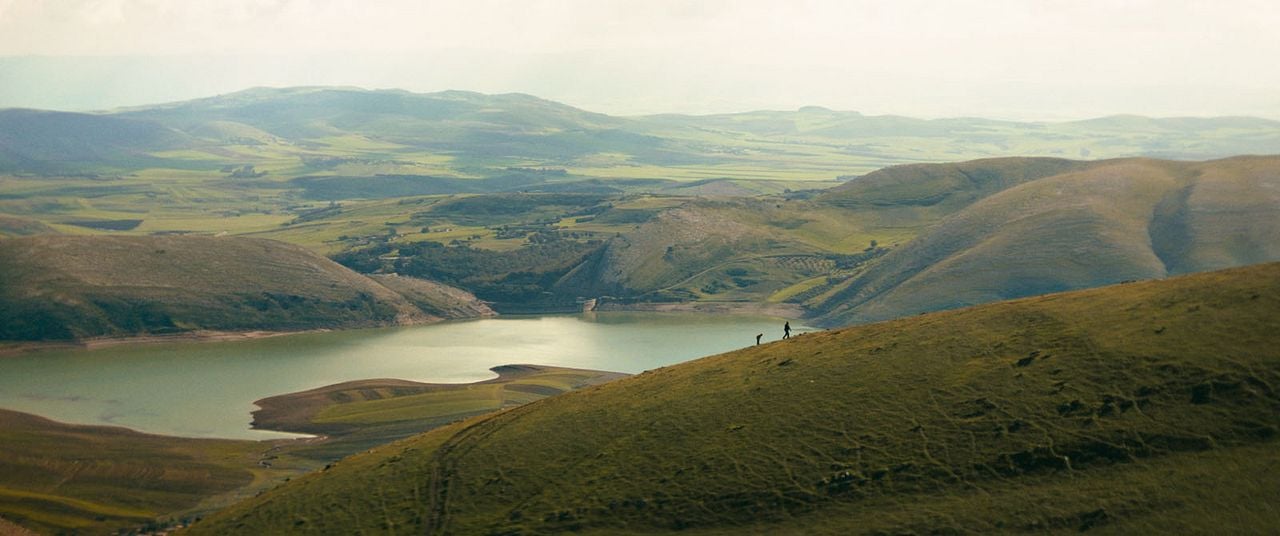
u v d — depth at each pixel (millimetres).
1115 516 59750
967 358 81625
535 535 75562
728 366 99375
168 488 148000
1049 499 63000
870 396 80688
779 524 69062
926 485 68125
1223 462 61000
